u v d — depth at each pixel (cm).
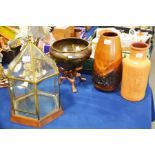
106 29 163
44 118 110
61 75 136
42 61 108
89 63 141
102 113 118
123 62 118
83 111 119
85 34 179
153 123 181
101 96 128
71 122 112
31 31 125
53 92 120
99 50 120
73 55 119
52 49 123
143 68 113
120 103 123
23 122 110
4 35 156
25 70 106
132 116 116
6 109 119
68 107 121
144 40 148
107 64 120
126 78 119
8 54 151
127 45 139
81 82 139
